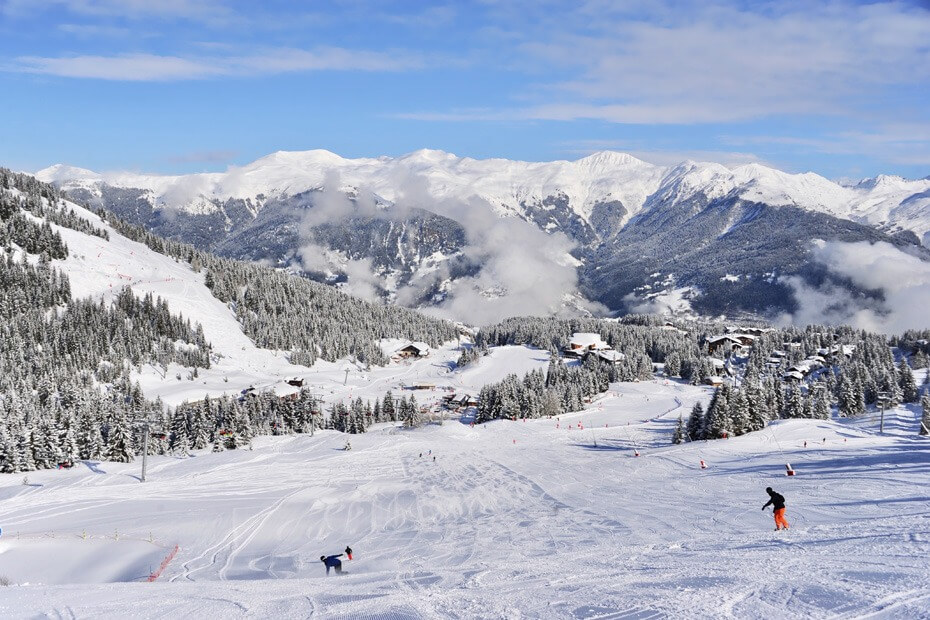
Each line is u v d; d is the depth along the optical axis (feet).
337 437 366.43
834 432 276.00
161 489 220.23
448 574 76.33
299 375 634.43
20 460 276.62
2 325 490.90
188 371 550.77
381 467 262.88
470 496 184.96
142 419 331.36
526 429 405.59
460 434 381.60
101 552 144.25
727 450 220.02
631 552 82.07
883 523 83.51
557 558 83.25
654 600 50.01
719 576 57.93
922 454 157.89
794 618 42.01
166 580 116.98
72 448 294.25
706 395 552.00
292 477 240.53
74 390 370.94
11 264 565.53
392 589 65.72
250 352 654.94
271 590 68.28
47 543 151.64
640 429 385.91
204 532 159.02
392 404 461.37
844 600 45.19
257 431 387.55
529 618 47.98
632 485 168.35
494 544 109.60
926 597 44.04
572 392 486.79
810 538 77.25
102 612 55.72
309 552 132.57
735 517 107.24
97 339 517.96
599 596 53.88
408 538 133.28
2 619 53.47
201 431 346.33
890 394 455.63
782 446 223.51
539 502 162.40
